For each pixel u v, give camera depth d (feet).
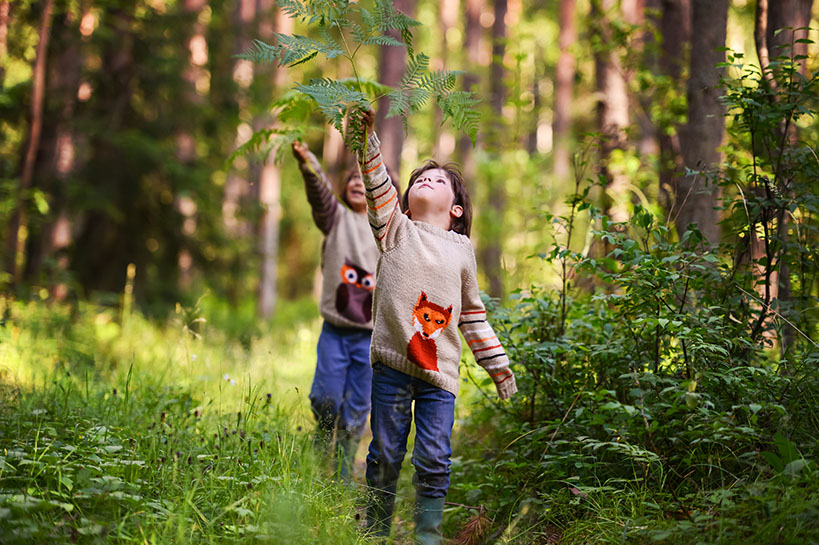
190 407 12.45
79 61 32.60
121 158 33.60
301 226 79.00
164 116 35.06
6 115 30.37
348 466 11.07
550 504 9.59
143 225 35.22
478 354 10.07
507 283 17.46
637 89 22.36
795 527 7.46
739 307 10.67
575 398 10.77
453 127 9.68
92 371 16.35
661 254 11.14
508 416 12.25
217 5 36.81
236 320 38.40
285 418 12.90
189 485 8.96
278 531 7.88
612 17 23.31
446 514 10.25
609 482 9.72
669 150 19.36
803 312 10.85
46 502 7.71
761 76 11.42
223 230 37.42
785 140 11.48
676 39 21.84
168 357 18.39
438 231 9.92
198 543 7.93
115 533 7.73
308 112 13.19
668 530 7.92
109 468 9.10
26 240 32.30
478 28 58.75
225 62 38.81
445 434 9.53
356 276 13.53
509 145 42.83
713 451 9.43
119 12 33.37
